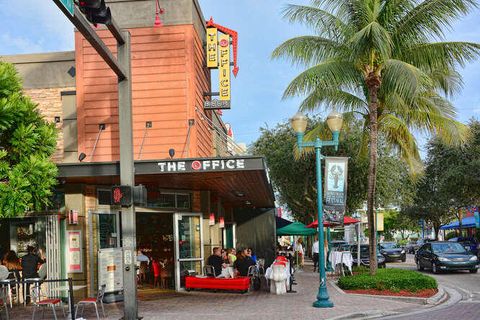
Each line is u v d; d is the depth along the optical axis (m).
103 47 9.88
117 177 14.21
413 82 15.52
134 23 18.25
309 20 17.69
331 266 25.81
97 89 18.09
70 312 10.91
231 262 20.06
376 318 11.97
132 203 11.20
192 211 18.39
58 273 14.81
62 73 18.75
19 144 11.20
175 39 18.11
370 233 17.44
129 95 11.56
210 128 21.02
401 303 14.25
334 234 56.53
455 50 17.00
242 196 21.61
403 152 20.73
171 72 18.03
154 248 20.42
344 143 30.91
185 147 17.61
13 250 15.45
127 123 11.49
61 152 18.27
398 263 37.53
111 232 16.06
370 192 17.38
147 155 17.75
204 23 20.62
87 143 17.91
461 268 25.22
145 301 15.05
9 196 10.48
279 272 16.59
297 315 11.93
